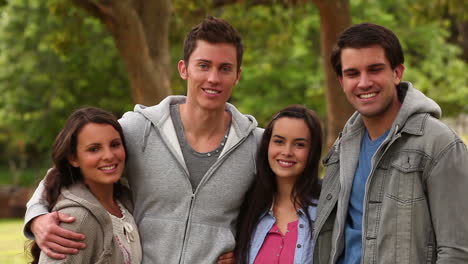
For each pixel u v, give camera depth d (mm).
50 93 15633
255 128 3422
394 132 2732
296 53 14195
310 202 3225
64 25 8820
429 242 2615
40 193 3023
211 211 3146
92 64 15062
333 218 3012
